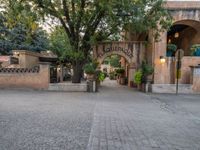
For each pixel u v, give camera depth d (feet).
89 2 66.44
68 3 68.39
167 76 73.26
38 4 64.64
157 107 40.91
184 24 78.89
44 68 65.98
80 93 60.34
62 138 20.07
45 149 17.19
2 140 19.10
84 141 19.45
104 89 74.95
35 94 55.36
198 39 80.89
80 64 70.85
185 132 23.94
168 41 104.17
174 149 18.37
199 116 33.78
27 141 18.94
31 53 90.22
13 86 66.90
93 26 69.82
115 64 164.66
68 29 70.08
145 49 81.76
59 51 104.58
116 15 66.33
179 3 73.26
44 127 23.56
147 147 18.56
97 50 80.74
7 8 66.59
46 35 114.62
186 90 67.00
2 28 104.17
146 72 70.03
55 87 65.87
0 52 104.47
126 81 100.22
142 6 63.77
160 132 23.44
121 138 20.76
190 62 72.18
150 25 66.59
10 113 30.45
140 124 26.61
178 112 36.63
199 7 73.00
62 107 36.47
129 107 39.32
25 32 106.32
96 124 25.67
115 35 78.79
